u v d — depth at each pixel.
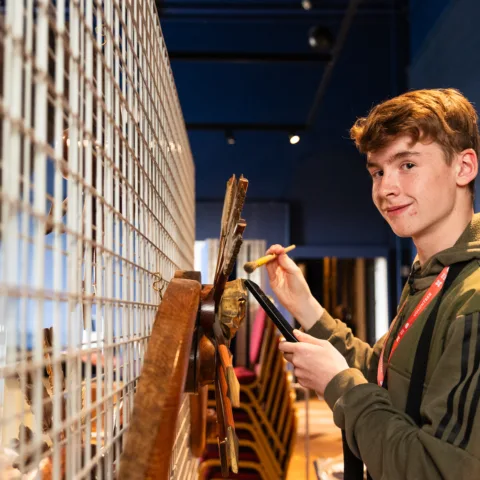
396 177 0.95
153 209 0.84
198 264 7.33
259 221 7.54
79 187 0.45
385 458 0.81
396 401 0.96
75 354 0.43
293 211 7.66
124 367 0.62
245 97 7.51
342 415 0.89
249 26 7.38
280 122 7.54
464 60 3.73
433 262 0.98
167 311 0.51
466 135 0.97
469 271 0.91
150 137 0.81
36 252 0.36
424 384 0.90
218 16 6.99
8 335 0.32
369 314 7.86
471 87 3.60
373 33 7.53
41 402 0.36
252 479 2.77
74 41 0.43
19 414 0.35
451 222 0.97
